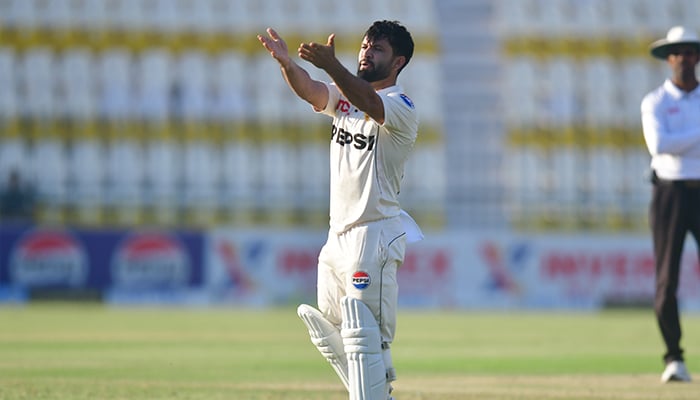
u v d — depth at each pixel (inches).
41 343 1354.6
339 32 3216.0
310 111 3073.3
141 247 2564.0
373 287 566.3
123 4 3159.5
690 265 2534.5
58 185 2903.5
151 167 3002.0
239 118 3070.9
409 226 603.8
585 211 2920.8
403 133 567.2
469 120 3174.2
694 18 3339.1
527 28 3284.9
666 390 824.3
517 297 2620.6
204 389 815.1
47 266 2527.1
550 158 3134.8
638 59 3270.2
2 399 725.3
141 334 1545.3
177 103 3080.7
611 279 2650.1
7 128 3014.3
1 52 3088.1
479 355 1216.2
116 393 774.5
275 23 3201.3
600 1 3304.6
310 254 2620.6
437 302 2600.9
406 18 3272.6
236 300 2591.0
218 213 2891.2
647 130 900.6
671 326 891.4
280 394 780.6
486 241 2620.6
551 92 3218.5
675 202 887.7
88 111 3048.7
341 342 588.7
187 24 3164.4
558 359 1160.8
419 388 834.2
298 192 3011.8
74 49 3110.2
